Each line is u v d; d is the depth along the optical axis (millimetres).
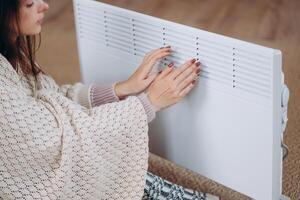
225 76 1446
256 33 3227
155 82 1500
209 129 1560
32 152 1358
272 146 1424
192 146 1640
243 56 1385
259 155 1465
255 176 1505
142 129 1483
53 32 3373
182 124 1634
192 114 1585
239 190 1570
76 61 2979
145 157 1510
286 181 1948
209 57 1463
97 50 1800
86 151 1401
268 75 1347
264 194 1505
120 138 1461
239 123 1469
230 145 1524
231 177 1568
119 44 1709
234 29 3301
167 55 1545
